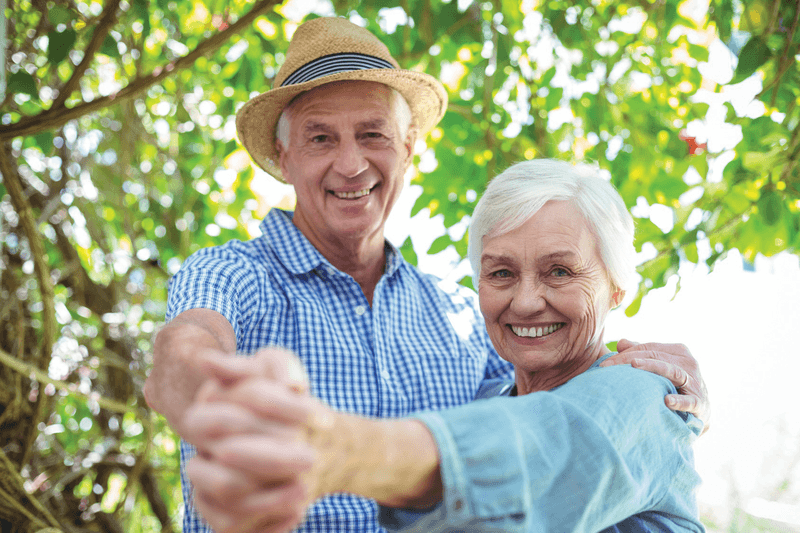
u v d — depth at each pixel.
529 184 1.30
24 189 2.90
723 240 2.58
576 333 1.30
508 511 0.76
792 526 5.19
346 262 1.95
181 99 3.13
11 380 2.70
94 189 3.13
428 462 0.71
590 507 0.86
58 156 2.97
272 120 2.08
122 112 3.08
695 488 1.16
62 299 3.08
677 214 2.67
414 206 2.95
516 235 1.30
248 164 3.36
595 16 2.92
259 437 0.53
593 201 1.30
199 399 0.58
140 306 3.38
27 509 2.64
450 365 1.93
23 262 2.89
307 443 0.57
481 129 2.92
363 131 1.91
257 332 1.72
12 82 2.01
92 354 3.11
